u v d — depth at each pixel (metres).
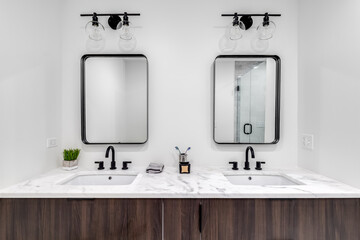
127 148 1.61
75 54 1.60
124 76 1.60
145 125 1.59
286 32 1.60
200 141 1.61
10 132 1.14
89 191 1.05
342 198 1.05
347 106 1.16
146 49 1.60
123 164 1.53
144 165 1.61
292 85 1.60
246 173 1.46
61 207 1.05
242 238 1.04
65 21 1.60
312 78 1.44
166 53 1.60
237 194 1.03
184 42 1.60
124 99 1.60
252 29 1.60
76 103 1.61
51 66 1.47
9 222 1.05
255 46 1.60
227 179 1.38
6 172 1.11
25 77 1.24
